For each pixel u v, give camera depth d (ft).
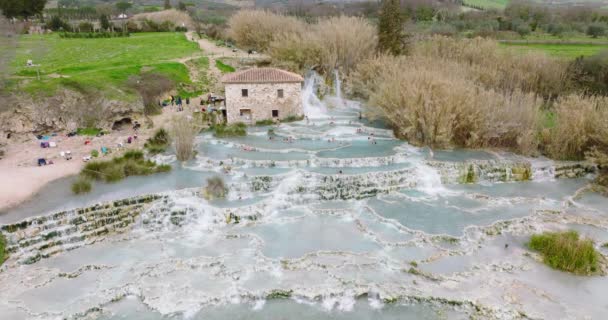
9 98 156.15
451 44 259.60
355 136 170.50
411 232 106.01
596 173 144.36
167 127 164.45
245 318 80.18
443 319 79.56
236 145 156.76
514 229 108.37
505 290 86.07
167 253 98.53
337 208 119.14
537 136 155.43
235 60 256.93
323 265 93.61
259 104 186.50
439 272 91.45
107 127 168.55
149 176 129.70
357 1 558.97
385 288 86.48
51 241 99.40
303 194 123.95
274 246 101.04
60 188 118.21
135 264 94.48
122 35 323.57
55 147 149.38
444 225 109.40
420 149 155.43
